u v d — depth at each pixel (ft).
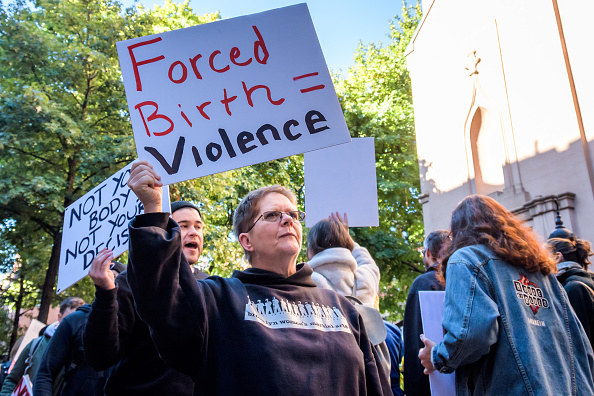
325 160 10.94
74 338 8.91
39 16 40.19
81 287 41.09
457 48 35.27
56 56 37.99
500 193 30.27
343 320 5.35
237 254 41.55
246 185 43.78
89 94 39.88
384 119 49.29
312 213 10.68
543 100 28.22
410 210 49.88
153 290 4.11
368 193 10.62
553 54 27.86
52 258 37.58
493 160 32.35
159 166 5.19
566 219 25.62
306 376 4.46
